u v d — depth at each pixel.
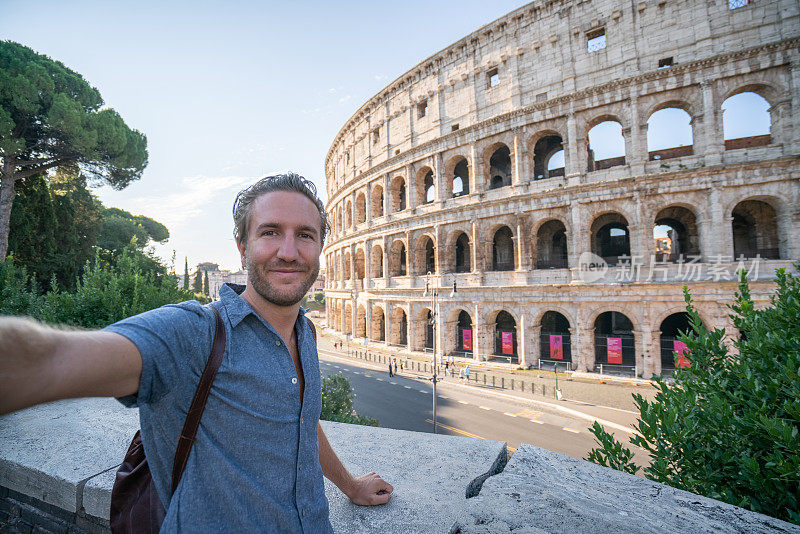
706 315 29.44
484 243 39.94
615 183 32.41
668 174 30.50
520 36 38.47
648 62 32.59
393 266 50.88
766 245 33.06
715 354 6.19
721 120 30.03
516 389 33.03
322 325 94.38
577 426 26.00
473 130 40.88
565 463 3.96
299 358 2.26
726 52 29.48
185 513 1.69
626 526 2.92
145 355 1.43
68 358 1.11
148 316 1.62
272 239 2.09
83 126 37.78
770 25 28.91
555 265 41.56
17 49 38.44
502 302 38.31
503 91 39.38
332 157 73.00
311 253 2.20
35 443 4.84
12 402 0.96
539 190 36.34
